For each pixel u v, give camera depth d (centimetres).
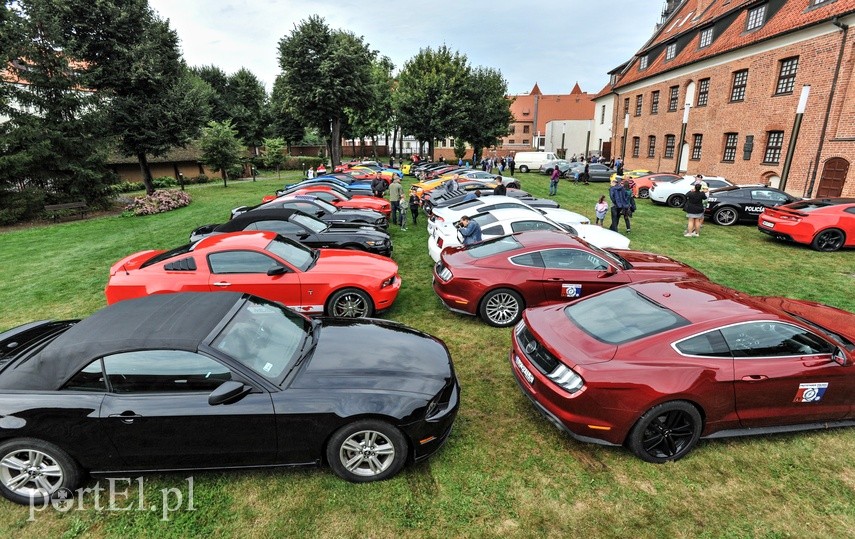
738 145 2317
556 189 2331
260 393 342
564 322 442
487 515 333
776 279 884
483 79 4072
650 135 3281
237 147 3181
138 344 342
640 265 688
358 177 2258
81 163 1972
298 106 3078
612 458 395
